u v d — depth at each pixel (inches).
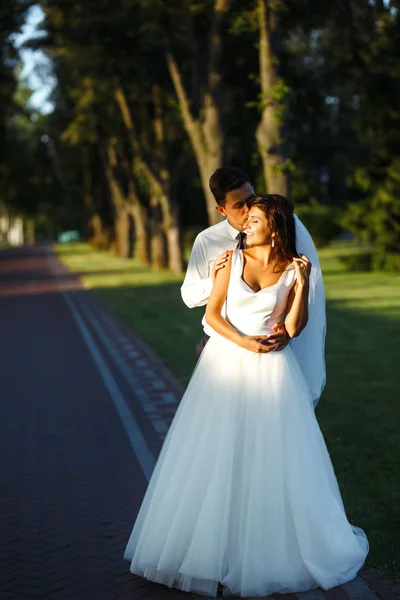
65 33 1134.4
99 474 279.0
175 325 706.8
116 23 1077.8
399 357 489.1
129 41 1130.7
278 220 186.1
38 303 1011.9
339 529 184.2
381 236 1266.0
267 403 181.3
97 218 2780.5
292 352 192.2
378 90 1238.9
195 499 179.6
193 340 603.8
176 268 1441.9
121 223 2121.1
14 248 3654.0
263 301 185.6
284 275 187.8
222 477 178.4
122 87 1316.4
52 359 555.2
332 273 1284.4
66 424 358.0
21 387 452.1
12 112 1946.4
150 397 414.0
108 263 1921.8
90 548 209.3
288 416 182.2
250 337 183.0
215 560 176.6
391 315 706.8
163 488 185.3
